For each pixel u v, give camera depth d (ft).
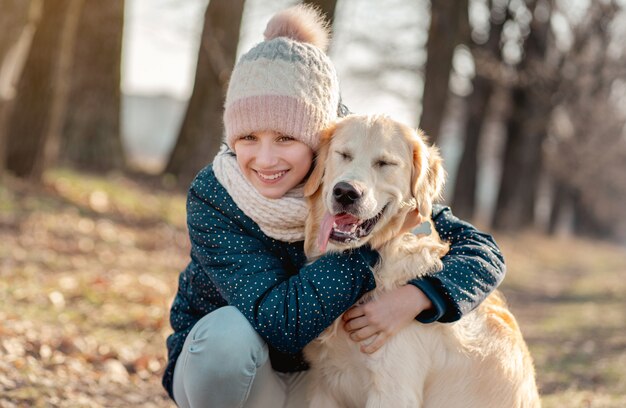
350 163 9.78
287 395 11.25
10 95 30.12
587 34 67.05
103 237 31.42
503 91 76.33
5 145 32.76
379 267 10.20
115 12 47.09
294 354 10.81
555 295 44.06
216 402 9.88
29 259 25.22
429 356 10.36
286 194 10.25
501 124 90.33
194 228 10.25
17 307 19.19
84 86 46.47
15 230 28.32
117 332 19.40
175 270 29.35
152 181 46.06
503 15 67.05
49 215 31.32
